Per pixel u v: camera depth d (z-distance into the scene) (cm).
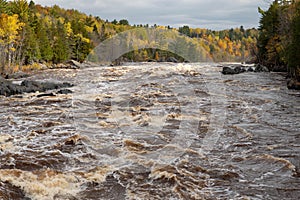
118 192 835
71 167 979
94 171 936
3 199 793
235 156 1081
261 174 958
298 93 2520
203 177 923
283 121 1584
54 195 825
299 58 3136
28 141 1245
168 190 844
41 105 1995
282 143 1236
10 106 1981
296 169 992
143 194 826
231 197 823
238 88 2697
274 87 2825
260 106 1938
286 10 4478
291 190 866
